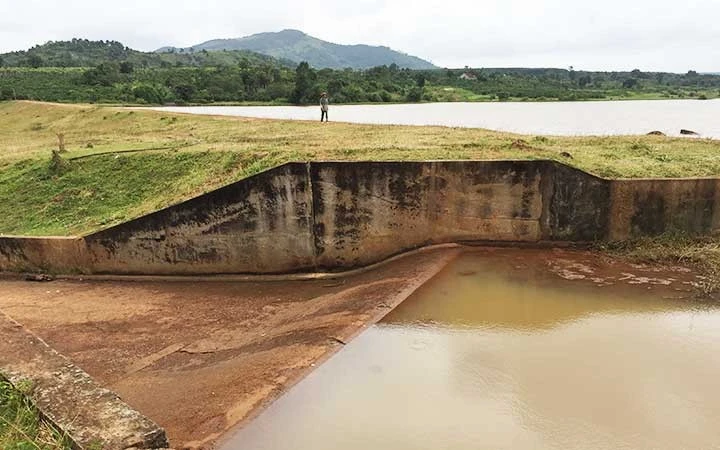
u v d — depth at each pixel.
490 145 13.51
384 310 8.80
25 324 10.77
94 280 13.16
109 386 8.19
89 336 10.16
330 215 11.80
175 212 12.26
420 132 17.62
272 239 12.08
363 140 15.85
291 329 9.01
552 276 9.84
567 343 7.52
